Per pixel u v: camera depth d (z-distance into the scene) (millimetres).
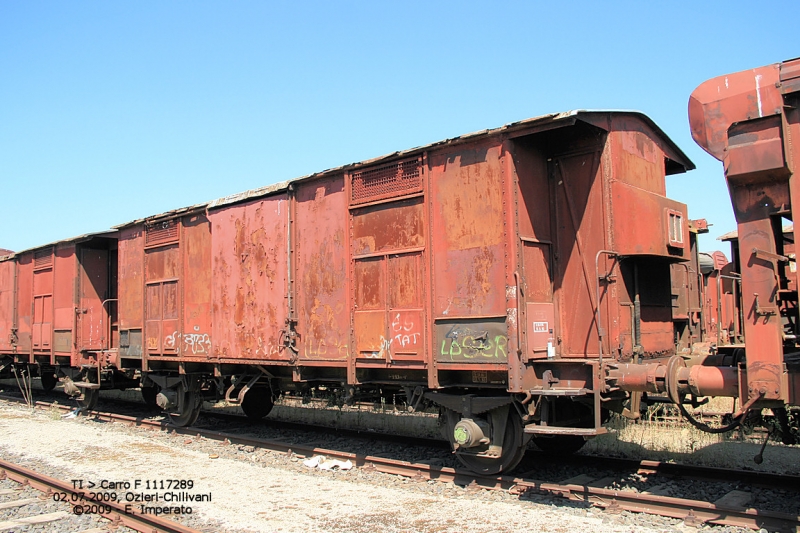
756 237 5801
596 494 6879
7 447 10734
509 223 7355
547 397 7434
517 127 7309
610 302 7398
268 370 11297
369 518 6480
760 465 8102
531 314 7441
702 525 6000
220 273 11359
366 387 9789
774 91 5801
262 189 10664
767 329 5641
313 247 9789
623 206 7445
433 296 8109
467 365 7660
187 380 12406
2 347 19188
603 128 7480
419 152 8383
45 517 6695
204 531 6156
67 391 15469
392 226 8703
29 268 18188
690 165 9438
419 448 9898
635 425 10656
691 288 10664
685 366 7012
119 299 14164
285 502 7172
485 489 7559
